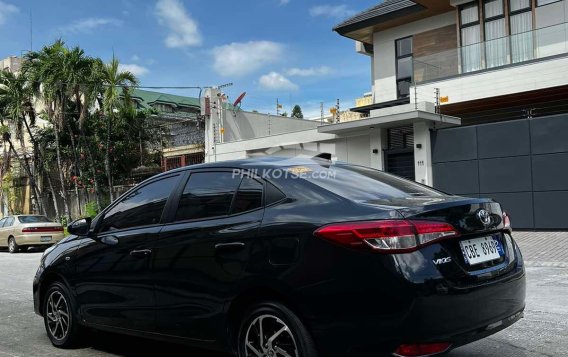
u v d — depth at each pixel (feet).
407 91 69.21
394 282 9.87
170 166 88.84
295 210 11.64
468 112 61.16
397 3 68.49
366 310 10.05
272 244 11.44
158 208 14.82
